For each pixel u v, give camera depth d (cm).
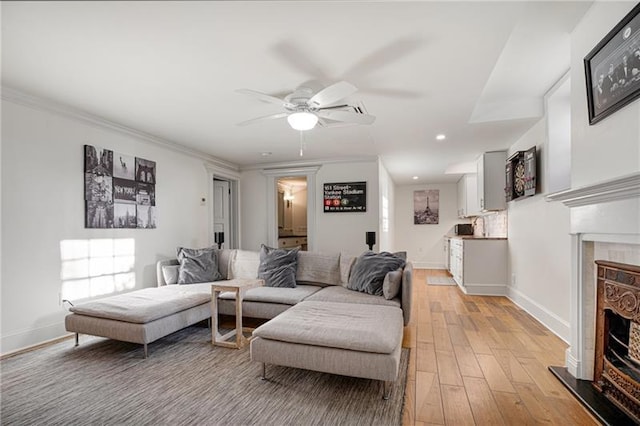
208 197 511
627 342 188
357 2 158
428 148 467
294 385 216
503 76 283
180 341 300
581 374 215
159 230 413
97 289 331
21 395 204
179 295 311
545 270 339
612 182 161
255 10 164
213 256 414
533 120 343
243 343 291
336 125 337
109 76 239
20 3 156
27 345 275
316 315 242
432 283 598
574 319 221
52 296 293
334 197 534
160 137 407
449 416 181
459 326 341
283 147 462
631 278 171
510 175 433
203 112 316
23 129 273
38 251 283
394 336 206
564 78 280
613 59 166
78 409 189
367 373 193
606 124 179
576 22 204
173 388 212
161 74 236
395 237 834
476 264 501
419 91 265
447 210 820
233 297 330
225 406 192
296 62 218
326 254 386
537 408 188
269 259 378
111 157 350
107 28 179
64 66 223
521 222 417
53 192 295
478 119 348
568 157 313
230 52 206
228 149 473
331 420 178
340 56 210
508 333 318
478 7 162
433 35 187
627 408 176
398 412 185
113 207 350
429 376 229
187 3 158
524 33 215
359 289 329
